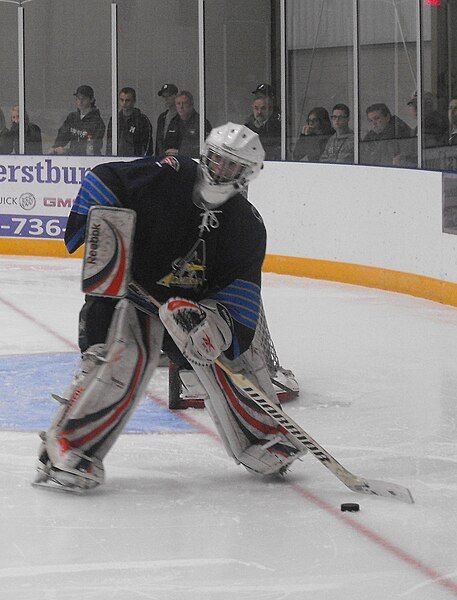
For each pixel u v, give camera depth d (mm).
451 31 22031
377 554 8680
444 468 11188
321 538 9039
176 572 8305
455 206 20656
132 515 9617
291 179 24547
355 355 16703
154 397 13984
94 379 10109
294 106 26328
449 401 13969
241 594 7902
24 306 20641
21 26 28156
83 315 10188
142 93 28375
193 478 10734
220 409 10328
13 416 13008
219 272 10133
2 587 8008
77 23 28609
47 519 9484
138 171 9977
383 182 22516
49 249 27969
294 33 26281
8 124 28953
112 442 10305
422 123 22641
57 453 10148
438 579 8172
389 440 12195
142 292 10141
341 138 25031
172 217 9961
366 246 23078
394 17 23812
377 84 24188
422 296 21797
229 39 27391
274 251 25094
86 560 8539
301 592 7941
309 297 21922
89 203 9938
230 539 9016
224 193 9781
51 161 27812
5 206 28203
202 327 9758
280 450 10500
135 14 28062
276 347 17266
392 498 10094
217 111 27766
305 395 14242
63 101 28703
